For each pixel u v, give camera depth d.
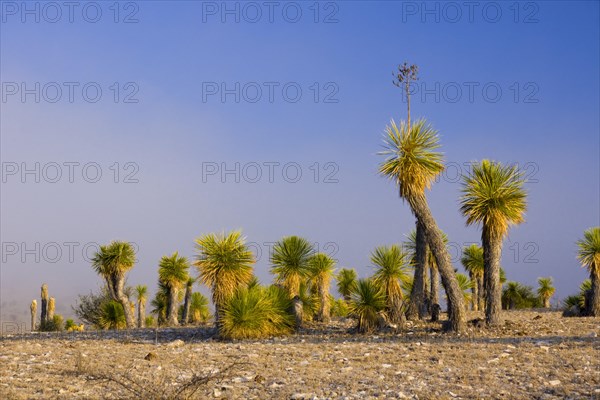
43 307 33.53
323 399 10.38
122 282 30.00
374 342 18.03
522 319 25.52
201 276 20.25
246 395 10.78
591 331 20.11
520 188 21.03
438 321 23.20
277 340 19.31
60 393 10.92
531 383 11.27
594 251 27.03
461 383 11.42
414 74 20.12
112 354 15.97
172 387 10.84
